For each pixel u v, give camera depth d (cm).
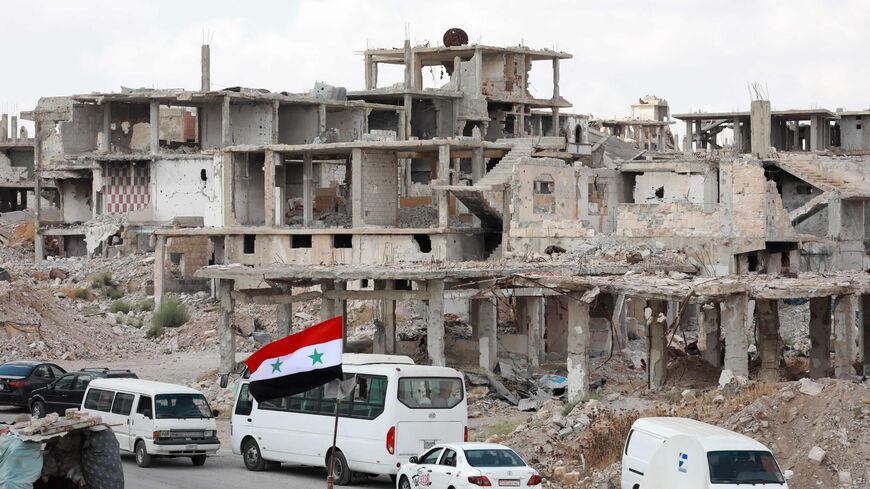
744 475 2058
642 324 5797
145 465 2936
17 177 10675
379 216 6388
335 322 2152
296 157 7000
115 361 5438
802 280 3769
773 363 3862
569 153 7512
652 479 2047
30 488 1788
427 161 8800
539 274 4003
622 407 3175
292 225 6806
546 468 2688
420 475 2438
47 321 5628
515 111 9862
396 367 2711
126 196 8225
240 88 8125
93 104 8294
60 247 8444
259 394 2162
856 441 2403
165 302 6412
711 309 4094
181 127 9531
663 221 5269
